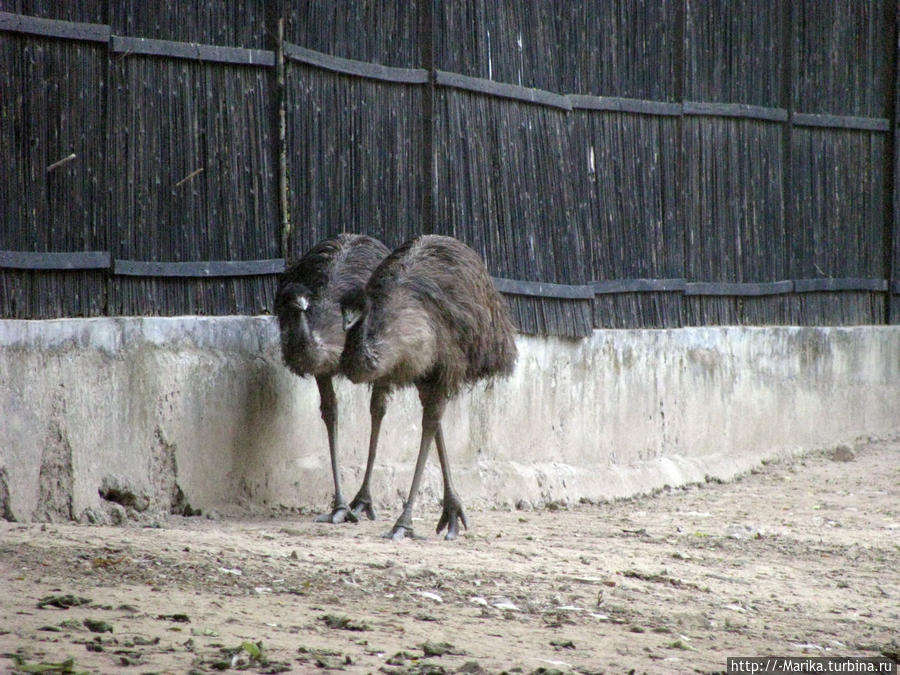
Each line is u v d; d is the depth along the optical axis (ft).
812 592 78.74
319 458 96.37
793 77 144.56
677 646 60.44
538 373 113.70
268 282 94.02
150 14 86.38
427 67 105.19
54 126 81.25
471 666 50.75
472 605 65.46
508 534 91.81
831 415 150.61
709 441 133.69
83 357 80.79
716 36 135.44
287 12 94.43
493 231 109.91
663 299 129.59
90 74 83.15
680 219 130.82
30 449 77.56
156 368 85.05
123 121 85.05
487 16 110.22
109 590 59.82
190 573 65.31
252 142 92.53
